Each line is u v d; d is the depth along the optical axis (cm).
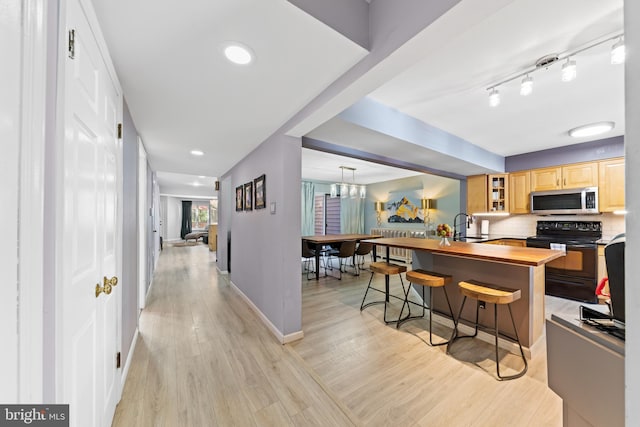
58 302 76
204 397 163
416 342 236
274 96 179
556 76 197
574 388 84
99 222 119
